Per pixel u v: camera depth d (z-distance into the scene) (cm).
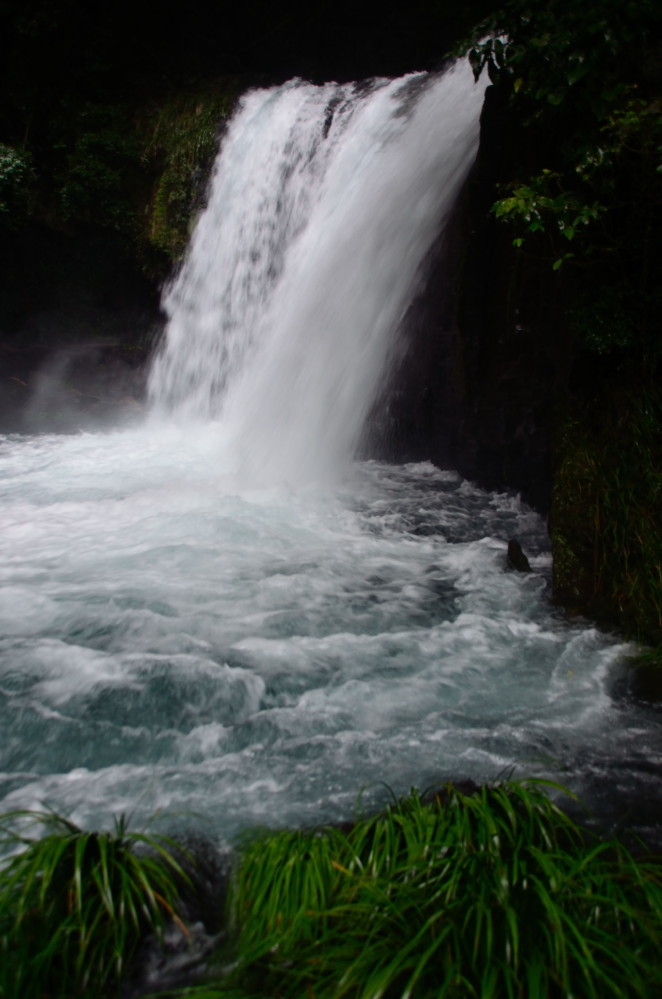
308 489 935
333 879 292
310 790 378
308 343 1118
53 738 429
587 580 579
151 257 1479
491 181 817
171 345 1487
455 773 391
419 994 244
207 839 337
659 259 585
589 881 281
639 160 575
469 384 892
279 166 1355
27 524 807
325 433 1051
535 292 791
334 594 630
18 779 391
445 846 295
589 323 595
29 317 1479
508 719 446
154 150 1476
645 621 522
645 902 279
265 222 1359
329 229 1182
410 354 1005
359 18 1867
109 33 1521
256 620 578
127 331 1517
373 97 1288
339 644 543
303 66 1945
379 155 1166
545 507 838
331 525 810
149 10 1642
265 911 286
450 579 670
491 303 849
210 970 273
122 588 632
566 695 474
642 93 566
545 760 402
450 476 972
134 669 502
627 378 601
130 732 436
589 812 354
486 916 258
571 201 555
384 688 482
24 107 1458
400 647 538
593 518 576
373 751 412
